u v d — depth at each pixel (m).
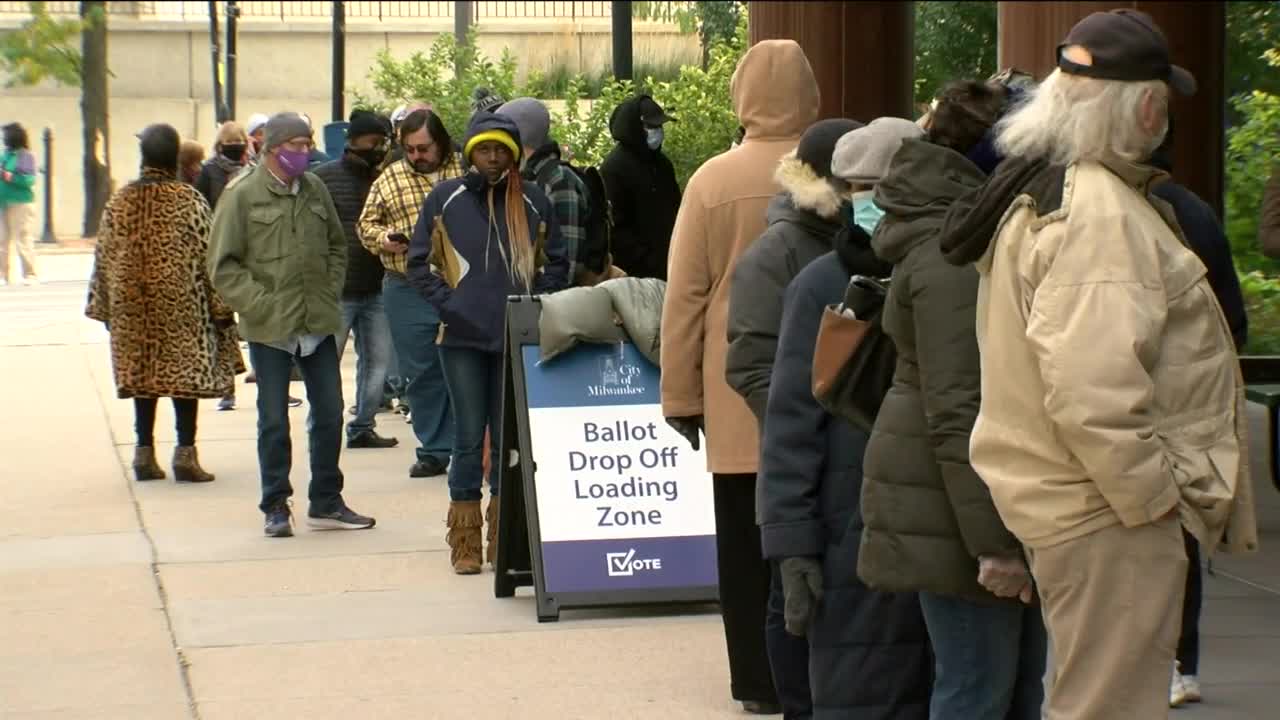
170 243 13.70
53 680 8.60
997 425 5.01
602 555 9.84
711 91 19.08
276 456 11.95
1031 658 5.64
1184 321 4.92
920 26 28.69
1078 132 4.91
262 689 8.45
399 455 15.30
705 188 7.78
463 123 21.36
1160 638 4.91
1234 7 19.72
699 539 9.93
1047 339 4.80
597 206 11.94
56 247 43.56
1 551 11.55
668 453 10.02
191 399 13.98
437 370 14.09
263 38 51.03
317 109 51.12
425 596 10.32
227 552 11.48
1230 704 8.14
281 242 11.56
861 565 5.53
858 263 6.03
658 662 8.91
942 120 5.49
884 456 5.43
